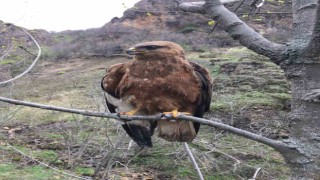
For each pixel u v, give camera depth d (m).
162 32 20.73
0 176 6.20
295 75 2.67
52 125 9.53
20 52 11.66
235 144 8.38
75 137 8.05
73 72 16.97
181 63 3.09
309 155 2.59
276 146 2.62
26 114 10.61
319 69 2.61
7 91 11.87
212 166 7.34
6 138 8.50
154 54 3.05
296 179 2.61
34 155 7.38
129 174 6.88
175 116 2.89
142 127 3.39
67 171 6.72
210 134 8.79
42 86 14.02
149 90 3.06
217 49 17.39
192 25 20.80
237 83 11.89
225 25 2.95
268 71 12.61
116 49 20.33
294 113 2.68
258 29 15.47
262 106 10.20
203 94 3.22
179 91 3.06
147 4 18.69
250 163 7.48
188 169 7.26
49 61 19.73
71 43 22.12
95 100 9.73
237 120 9.52
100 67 18.16
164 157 7.67
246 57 14.48
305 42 2.65
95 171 6.66
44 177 6.30
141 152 7.73
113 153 6.66
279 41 14.73
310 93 2.61
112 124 8.54
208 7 3.04
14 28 11.11
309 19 2.68
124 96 3.14
